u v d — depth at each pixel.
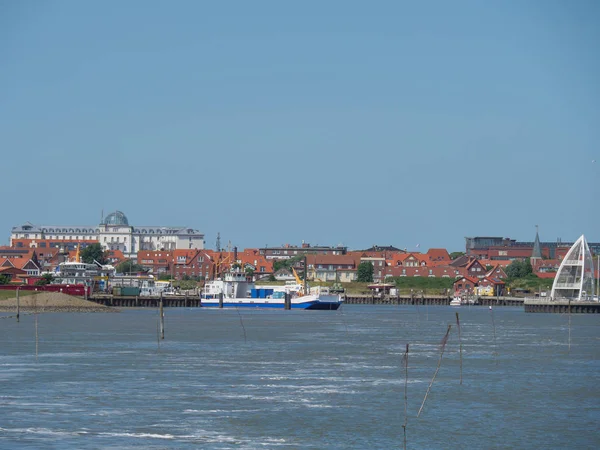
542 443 119.56
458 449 116.19
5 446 114.81
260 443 117.94
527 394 155.00
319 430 125.44
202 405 142.25
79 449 113.88
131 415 133.88
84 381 165.12
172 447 115.44
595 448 117.56
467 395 153.62
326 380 169.75
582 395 154.38
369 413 136.88
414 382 167.75
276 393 153.75
